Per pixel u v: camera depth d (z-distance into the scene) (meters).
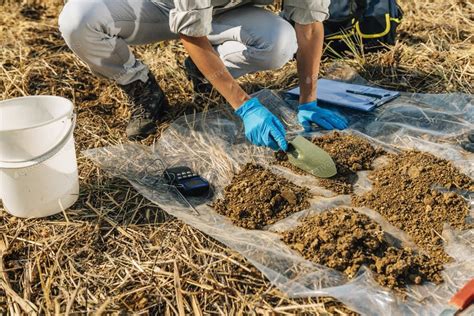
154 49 2.71
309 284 1.54
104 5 2.00
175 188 1.90
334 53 2.60
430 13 2.93
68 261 1.67
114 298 1.57
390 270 1.55
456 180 1.84
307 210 1.78
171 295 1.57
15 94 2.41
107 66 2.10
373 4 2.56
